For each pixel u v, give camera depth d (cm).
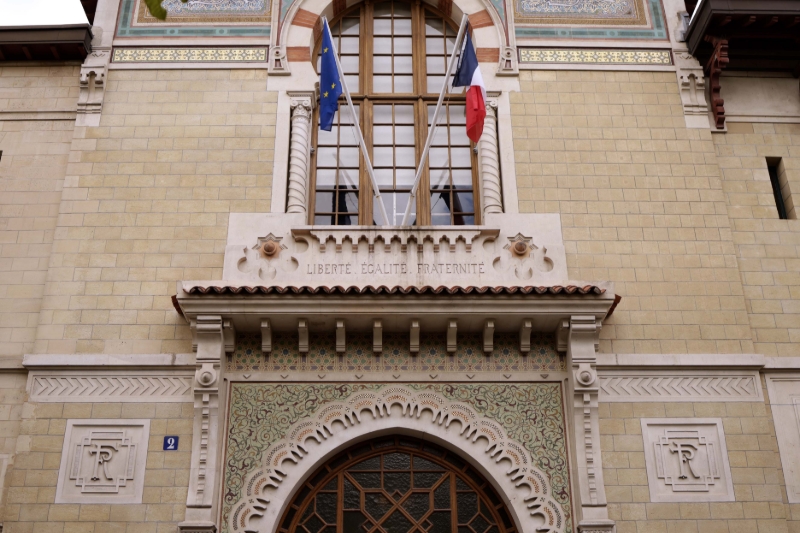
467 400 1130
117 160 1259
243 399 1122
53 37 1319
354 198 1305
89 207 1226
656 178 1273
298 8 1385
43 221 1246
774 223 1277
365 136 1339
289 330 1151
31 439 1094
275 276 1177
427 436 1122
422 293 1111
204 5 1380
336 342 1142
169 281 1187
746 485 1095
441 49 1414
